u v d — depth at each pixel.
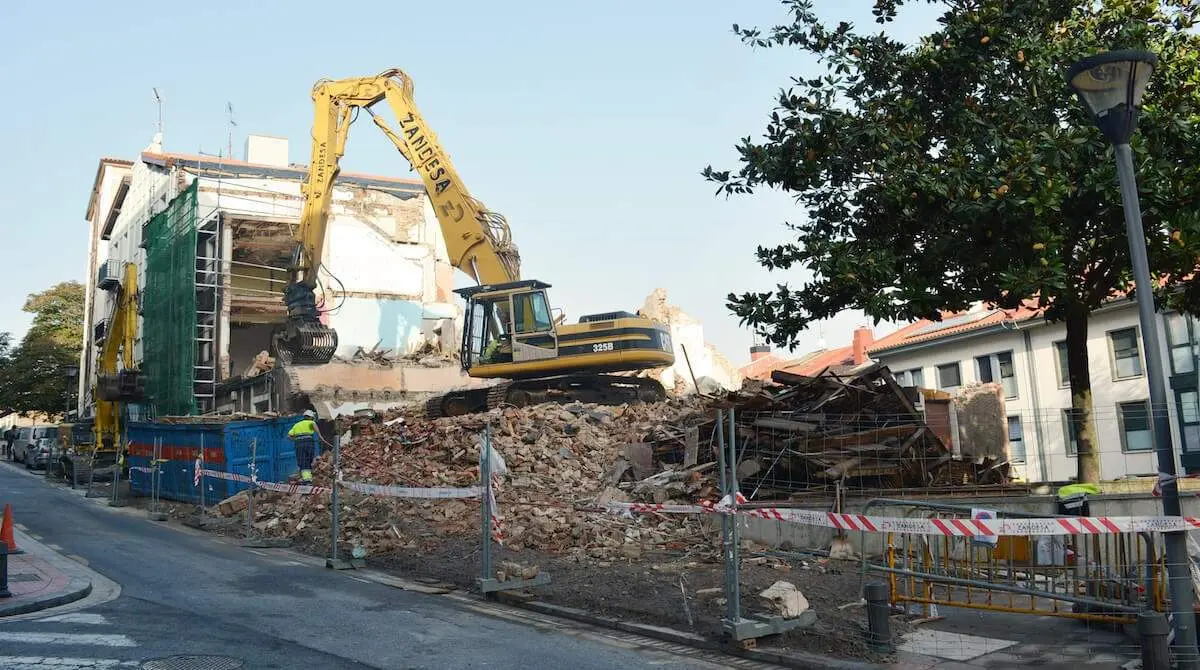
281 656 7.27
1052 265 10.66
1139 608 7.39
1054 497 12.47
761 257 13.57
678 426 16.25
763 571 10.61
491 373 22.89
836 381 15.14
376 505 15.10
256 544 14.27
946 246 11.48
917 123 12.20
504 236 24.38
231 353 44.53
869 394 14.83
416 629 8.41
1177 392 28.81
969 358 36.34
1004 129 11.98
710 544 12.24
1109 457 26.27
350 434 23.17
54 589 9.63
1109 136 6.99
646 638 8.22
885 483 13.87
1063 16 12.48
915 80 12.78
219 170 42.34
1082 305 12.38
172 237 35.75
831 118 12.20
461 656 7.44
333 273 40.22
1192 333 28.62
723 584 9.75
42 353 59.06
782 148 12.65
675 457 15.43
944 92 12.66
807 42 13.12
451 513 14.34
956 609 9.14
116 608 9.04
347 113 28.03
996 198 10.58
